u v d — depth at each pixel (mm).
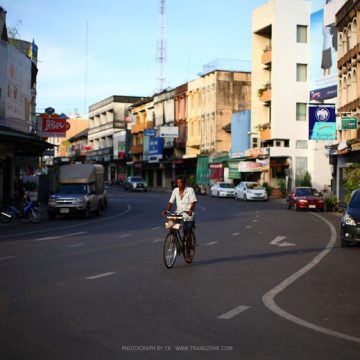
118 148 99562
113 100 105438
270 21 53531
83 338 6500
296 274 11352
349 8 38781
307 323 7324
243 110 64062
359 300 8891
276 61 52719
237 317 7629
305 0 53406
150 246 16125
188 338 6551
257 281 10516
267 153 52188
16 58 34125
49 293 9188
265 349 6133
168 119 81562
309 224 24359
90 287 9750
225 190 53938
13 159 34625
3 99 31703
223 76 67062
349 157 40031
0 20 32469
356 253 14820
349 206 16812
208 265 12531
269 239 18141
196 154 71188
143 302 8539
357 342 6480
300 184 51594
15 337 6527
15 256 13938
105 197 36531
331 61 46688
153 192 70125
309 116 36219
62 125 37875
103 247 15906
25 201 27656
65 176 30297
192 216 12633
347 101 40844
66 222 26766
